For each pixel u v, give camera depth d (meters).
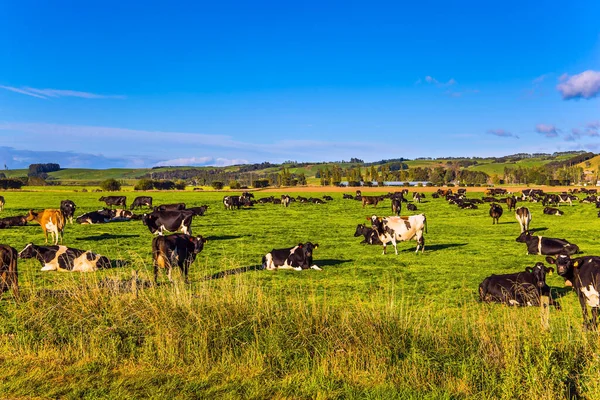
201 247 14.40
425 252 21.05
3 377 6.91
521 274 11.68
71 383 6.77
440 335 7.79
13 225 30.73
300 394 6.52
